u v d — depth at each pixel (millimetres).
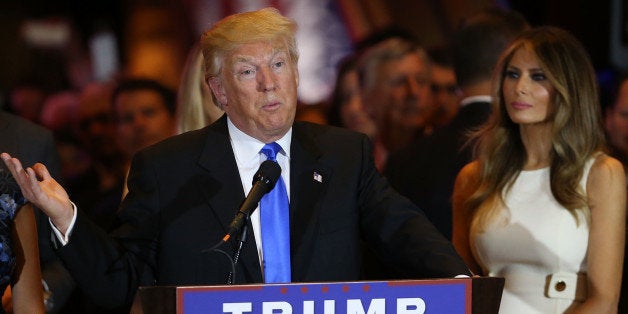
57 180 8461
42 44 13031
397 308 5547
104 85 13086
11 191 6805
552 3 13125
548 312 8258
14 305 6855
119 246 6344
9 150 8172
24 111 12992
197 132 6840
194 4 13188
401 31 13117
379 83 13094
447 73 13086
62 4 13023
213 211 6480
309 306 5477
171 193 6547
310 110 13125
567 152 8289
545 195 8422
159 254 6496
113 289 6184
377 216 6707
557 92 8281
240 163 6672
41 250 8391
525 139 8625
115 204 12531
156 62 13156
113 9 13117
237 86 6387
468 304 5605
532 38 8438
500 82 8688
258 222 6527
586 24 13078
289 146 6723
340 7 13125
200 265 6418
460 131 9945
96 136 12984
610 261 8109
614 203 8164
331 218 6582
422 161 10031
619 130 12281
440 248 6355
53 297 8305
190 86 8812
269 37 6367
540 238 8289
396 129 13078
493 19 9992
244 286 5418
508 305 8422
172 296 5352
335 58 13156
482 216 8617
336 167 6746
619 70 13008
